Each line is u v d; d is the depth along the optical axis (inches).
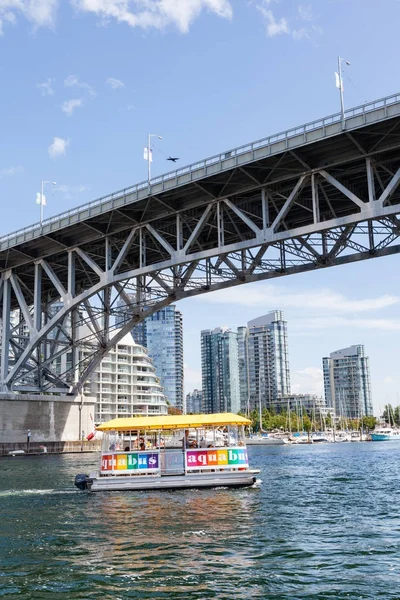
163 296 2549.2
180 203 2277.3
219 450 1364.4
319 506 1096.8
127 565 669.9
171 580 613.6
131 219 2377.0
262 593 572.7
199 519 946.7
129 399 5054.1
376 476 1788.9
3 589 593.0
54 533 855.7
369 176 1827.0
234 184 2110.0
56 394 3171.8
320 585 595.5
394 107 1684.3
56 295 3344.0
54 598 565.0
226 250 2094.0
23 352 2815.0
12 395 2878.9
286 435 6786.4
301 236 1946.4
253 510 1039.0
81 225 2500.0
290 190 2114.9
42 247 2763.3
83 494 1294.3
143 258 2404.0
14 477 1720.0
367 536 816.3
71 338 2989.7
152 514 1002.1
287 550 732.7
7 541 805.9
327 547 749.3
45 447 2979.8
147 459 1355.8
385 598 555.5
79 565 673.6
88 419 3171.8
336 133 1779.0
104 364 4891.7
